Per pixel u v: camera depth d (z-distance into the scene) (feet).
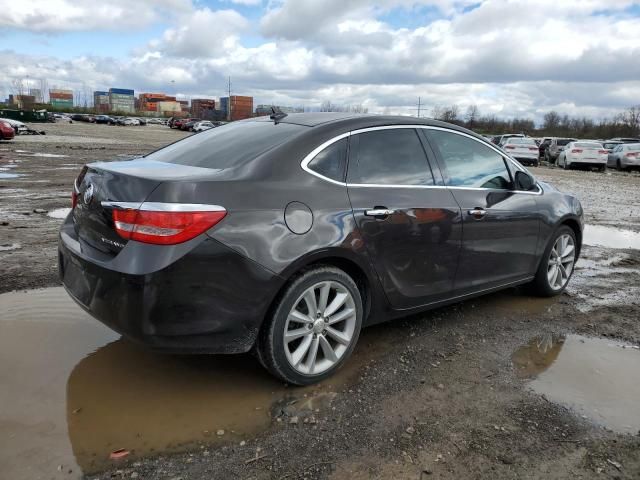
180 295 8.71
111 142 91.91
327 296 10.39
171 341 8.84
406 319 14.15
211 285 8.89
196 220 8.73
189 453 8.25
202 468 7.91
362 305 11.26
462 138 13.65
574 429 9.24
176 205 8.68
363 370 11.16
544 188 16.11
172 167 10.43
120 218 8.94
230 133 12.23
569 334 13.52
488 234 13.52
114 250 9.16
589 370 11.53
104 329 12.51
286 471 7.93
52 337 11.98
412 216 11.57
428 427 9.16
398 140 12.12
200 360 11.32
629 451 8.66
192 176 9.37
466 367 11.48
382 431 9.00
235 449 8.39
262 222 9.35
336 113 12.38
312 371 10.33
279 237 9.47
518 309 15.26
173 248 8.64
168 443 8.46
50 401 9.48
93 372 10.57
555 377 11.16
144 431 8.73
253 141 11.07
